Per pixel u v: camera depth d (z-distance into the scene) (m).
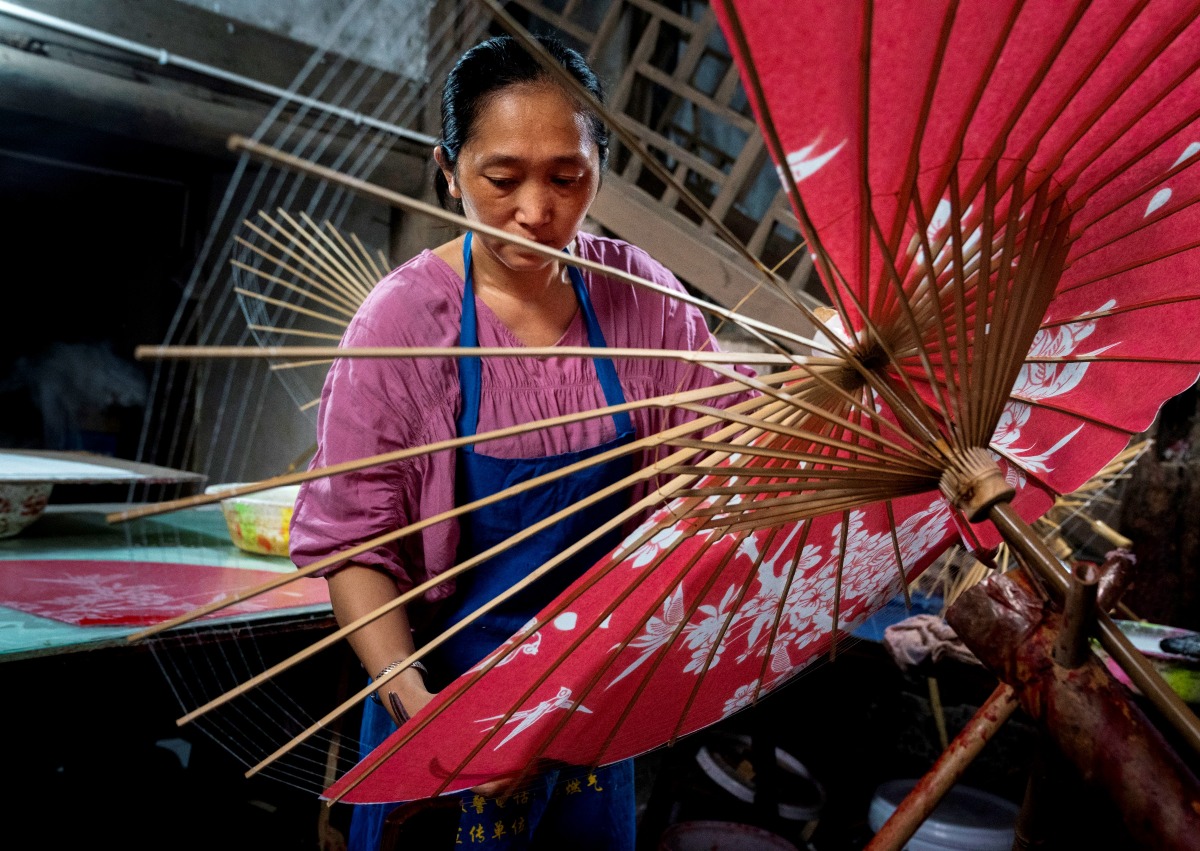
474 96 1.05
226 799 2.21
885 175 0.55
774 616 0.92
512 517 1.25
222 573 2.11
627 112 3.85
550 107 1.03
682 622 0.81
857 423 0.76
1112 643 0.58
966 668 1.98
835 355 0.69
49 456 2.64
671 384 1.37
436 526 1.21
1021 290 0.63
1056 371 0.86
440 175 1.29
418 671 1.15
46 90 2.99
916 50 0.49
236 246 4.43
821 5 0.46
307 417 4.10
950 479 0.64
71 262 5.31
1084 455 0.89
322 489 1.18
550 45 1.06
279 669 0.64
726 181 3.43
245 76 3.40
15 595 1.77
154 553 2.28
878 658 2.22
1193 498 2.86
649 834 2.62
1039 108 0.57
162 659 1.94
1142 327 0.82
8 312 5.22
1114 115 0.62
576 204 1.09
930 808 0.76
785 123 0.50
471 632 1.27
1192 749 0.55
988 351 0.62
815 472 0.66
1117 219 0.74
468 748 0.81
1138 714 0.58
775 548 0.86
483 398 1.24
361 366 1.19
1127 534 2.98
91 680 1.92
